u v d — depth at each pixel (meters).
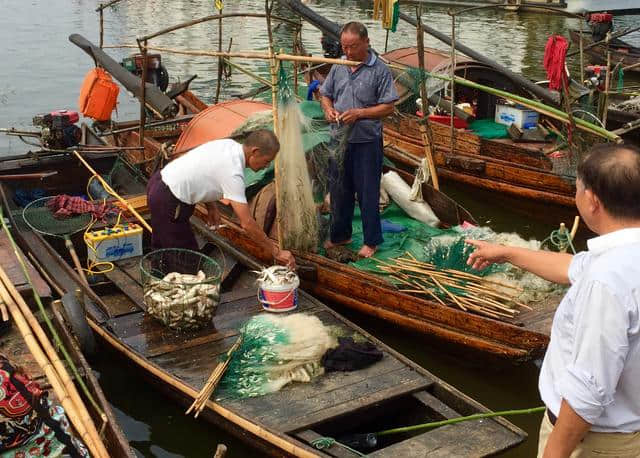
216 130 7.90
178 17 24.70
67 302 5.42
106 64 10.03
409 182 8.59
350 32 6.36
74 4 26.48
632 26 26.55
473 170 9.83
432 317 5.96
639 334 2.38
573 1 28.92
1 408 2.88
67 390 3.77
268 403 4.72
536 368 6.15
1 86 15.29
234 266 6.54
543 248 7.25
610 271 2.37
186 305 5.37
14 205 7.84
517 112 10.48
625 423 2.54
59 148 8.79
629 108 12.17
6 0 26.84
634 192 2.41
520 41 23.27
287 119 6.49
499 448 4.29
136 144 9.88
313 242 6.93
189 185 5.59
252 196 7.46
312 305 5.95
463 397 4.73
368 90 6.54
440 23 26.22
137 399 5.54
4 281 4.48
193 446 5.15
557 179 9.02
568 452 2.48
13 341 5.07
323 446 4.32
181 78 16.36
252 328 5.25
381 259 6.96
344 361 5.10
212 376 4.86
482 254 3.26
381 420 4.96
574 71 18.06
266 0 6.25
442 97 10.98
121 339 5.40
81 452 3.23
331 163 6.98
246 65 17.42
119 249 6.71
